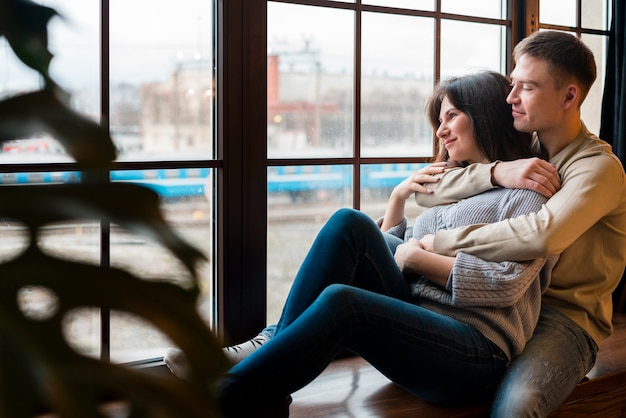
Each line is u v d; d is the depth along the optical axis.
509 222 1.82
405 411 1.92
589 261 1.96
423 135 2.55
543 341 1.89
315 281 1.84
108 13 1.93
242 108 2.13
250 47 2.12
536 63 1.89
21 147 1.82
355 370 2.26
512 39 2.68
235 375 1.61
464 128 2.02
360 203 2.43
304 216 2.32
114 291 0.42
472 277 1.80
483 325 1.86
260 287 2.22
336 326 1.68
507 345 1.87
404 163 2.51
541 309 1.99
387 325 1.74
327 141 2.34
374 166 2.45
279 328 1.88
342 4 2.31
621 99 2.75
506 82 2.05
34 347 0.38
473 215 1.93
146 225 0.44
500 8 2.68
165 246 0.44
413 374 1.82
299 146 2.28
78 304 0.41
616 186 1.86
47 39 0.47
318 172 2.33
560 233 1.76
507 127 2.02
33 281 0.41
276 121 2.23
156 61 2.01
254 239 2.19
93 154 0.43
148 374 0.43
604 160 1.86
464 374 1.83
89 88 1.92
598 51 2.97
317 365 1.66
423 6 2.49
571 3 2.87
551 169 1.88
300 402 1.99
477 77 2.03
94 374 0.39
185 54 2.06
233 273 2.16
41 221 0.43
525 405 1.75
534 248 1.76
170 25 2.03
